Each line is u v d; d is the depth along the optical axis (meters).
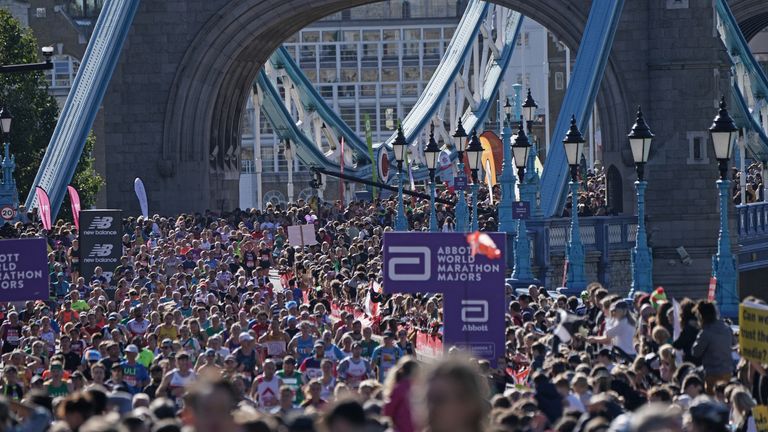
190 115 174.00
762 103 196.00
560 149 155.38
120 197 174.50
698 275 162.25
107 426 26.39
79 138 162.62
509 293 86.69
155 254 122.94
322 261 117.62
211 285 103.69
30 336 76.62
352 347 66.00
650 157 164.38
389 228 142.50
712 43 164.12
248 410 30.22
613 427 31.42
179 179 174.38
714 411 34.72
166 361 62.03
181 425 30.89
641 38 165.25
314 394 52.91
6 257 70.56
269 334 71.81
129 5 170.62
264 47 188.12
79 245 105.44
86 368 66.62
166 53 174.00
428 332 84.44
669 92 164.50
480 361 53.94
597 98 167.88
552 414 47.62
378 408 35.84
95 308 79.88
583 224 144.25
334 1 176.88
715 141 87.38
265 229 152.38
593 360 60.34
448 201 169.88
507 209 123.25
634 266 92.88
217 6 173.88
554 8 170.25
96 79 166.38
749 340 50.41
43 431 36.19
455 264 60.12
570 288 103.81
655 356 57.12
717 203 163.38
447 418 21.09
